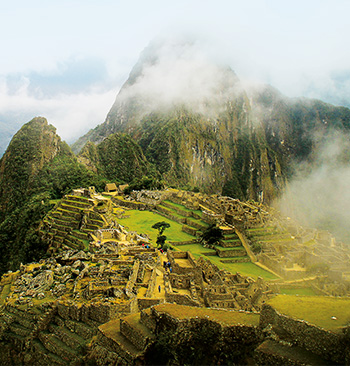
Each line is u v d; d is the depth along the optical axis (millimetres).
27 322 39969
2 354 38469
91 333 36031
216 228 133000
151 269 51688
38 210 140500
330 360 21938
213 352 26203
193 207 168750
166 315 27891
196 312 28641
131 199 195875
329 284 89812
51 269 50094
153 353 27156
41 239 111062
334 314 24344
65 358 34812
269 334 24688
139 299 40000
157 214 170375
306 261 110312
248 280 72625
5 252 135250
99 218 114312
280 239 137125
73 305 38656
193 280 54156
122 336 30047
